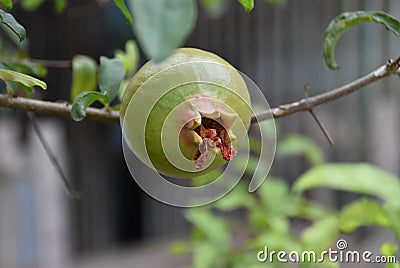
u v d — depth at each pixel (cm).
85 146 384
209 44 377
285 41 366
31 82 90
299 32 361
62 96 342
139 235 422
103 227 400
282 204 198
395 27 99
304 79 358
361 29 312
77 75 144
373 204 143
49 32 342
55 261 311
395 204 143
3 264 292
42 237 306
